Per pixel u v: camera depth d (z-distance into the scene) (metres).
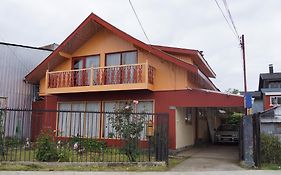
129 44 16.97
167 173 9.59
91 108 17.59
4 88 19.94
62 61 18.97
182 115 16.62
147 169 10.23
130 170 10.01
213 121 23.56
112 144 15.21
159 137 11.22
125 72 15.89
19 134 17.45
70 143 12.92
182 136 16.44
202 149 17.34
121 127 11.29
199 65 17.86
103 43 17.77
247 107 14.05
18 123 16.84
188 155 14.48
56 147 11.06
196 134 19.55
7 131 16.22
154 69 16.14
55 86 17.84
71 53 18.70
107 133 16.05
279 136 11.55
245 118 11.34
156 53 15.53
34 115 19.83
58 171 9.51
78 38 17.75
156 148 11.17
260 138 11.14
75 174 9.13
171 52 16.31
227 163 11.99
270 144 11.24
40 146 10.70
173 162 12.15
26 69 21.30
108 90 16.05
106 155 12.03
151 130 13.07
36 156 10.75
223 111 24.14
